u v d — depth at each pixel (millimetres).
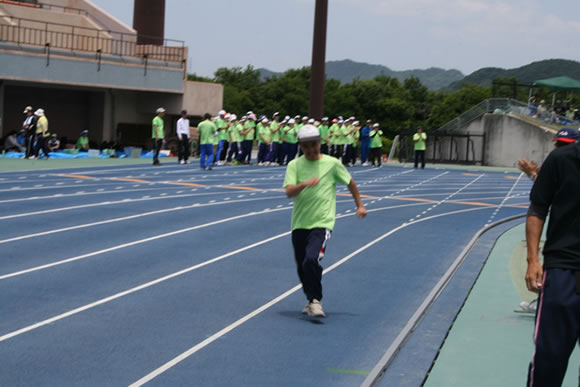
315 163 7305
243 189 20578
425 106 132000
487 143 45125
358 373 5863
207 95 39969
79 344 6371
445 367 5984
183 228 13227
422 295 8766
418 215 16828
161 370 5762
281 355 6273
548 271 4098
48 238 11648
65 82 33562
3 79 32375
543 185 4230
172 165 28875
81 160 29578
